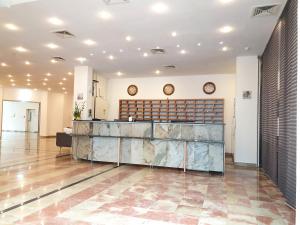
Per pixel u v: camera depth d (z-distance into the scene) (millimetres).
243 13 4508
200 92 10148
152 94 10844
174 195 4016
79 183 4605
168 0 4098
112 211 3215
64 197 3742
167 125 6270
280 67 4633
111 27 5281
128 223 2850
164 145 6297
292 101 3688
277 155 4820
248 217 3150
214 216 3148
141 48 6711
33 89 15906
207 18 4746
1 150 8766
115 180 4938
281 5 4184
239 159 7168
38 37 5969
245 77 7234
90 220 2902
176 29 5332
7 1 4266
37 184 4426
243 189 4520
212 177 5488
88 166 6387
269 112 5750
